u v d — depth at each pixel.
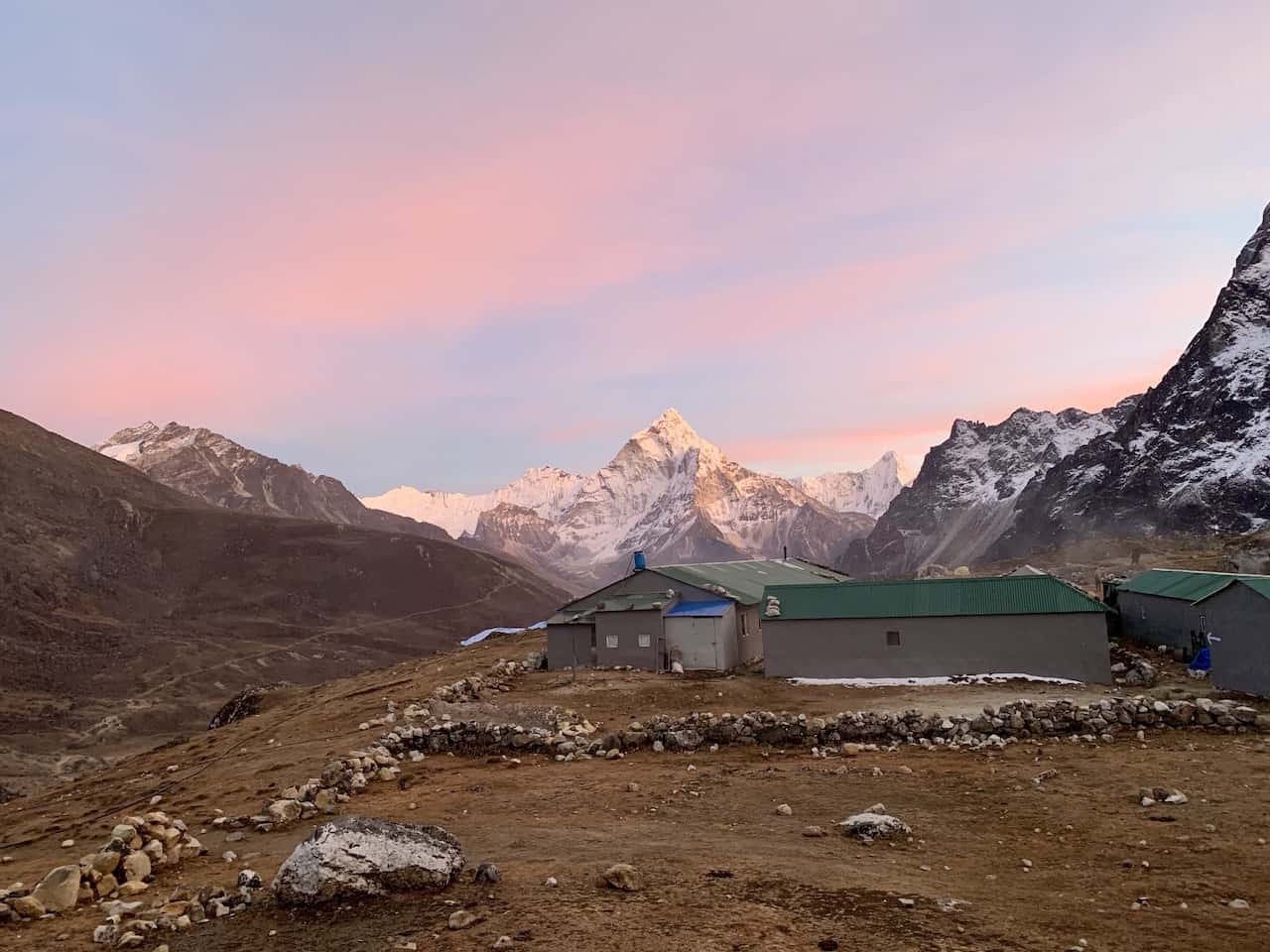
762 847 18.31
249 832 23.25
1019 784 23.88
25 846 29.00
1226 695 36.16
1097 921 13.23
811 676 47.94
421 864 15.12
